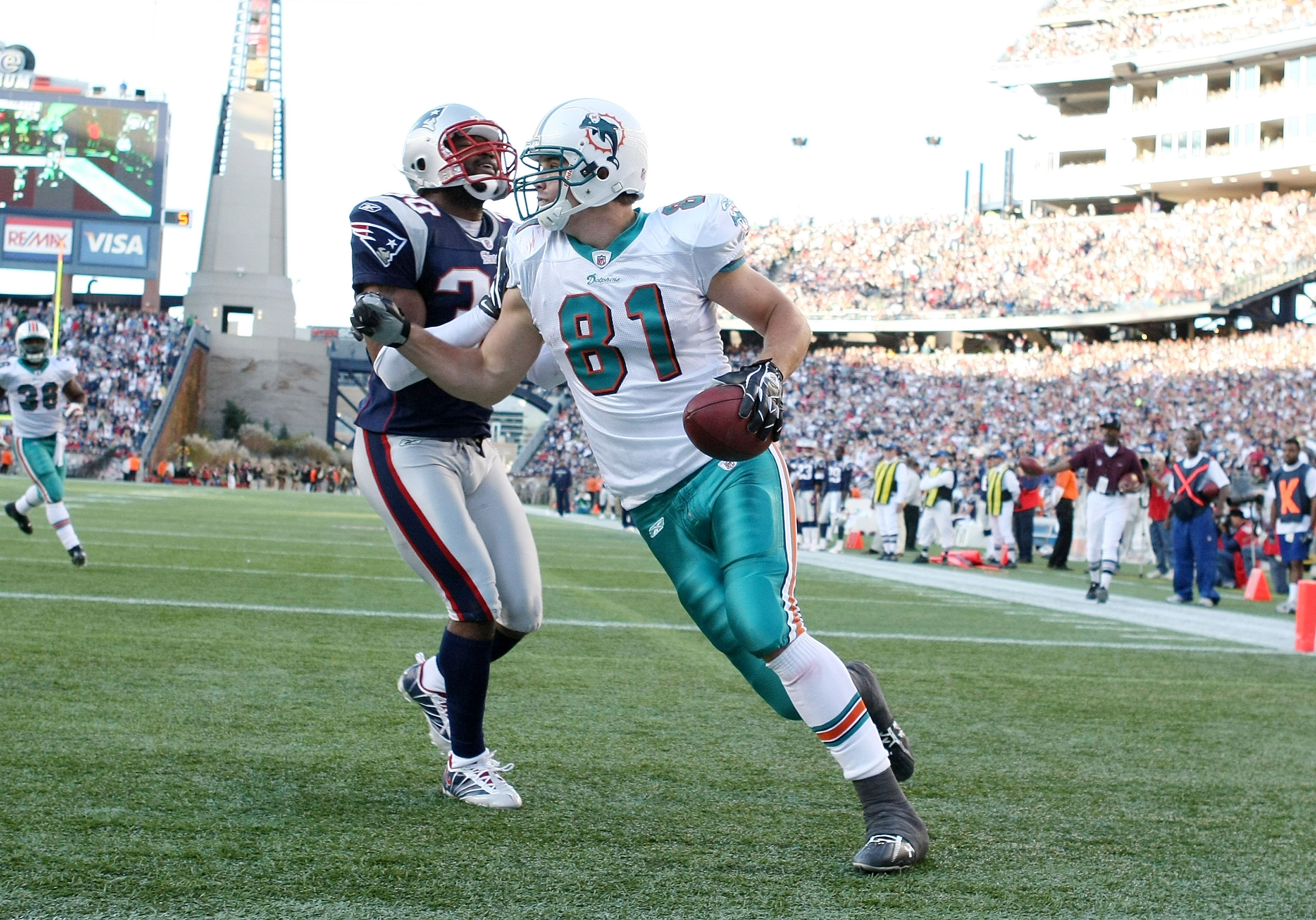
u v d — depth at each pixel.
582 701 16.36
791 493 10.65
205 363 193.25
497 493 12.84
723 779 12.41
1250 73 160.38
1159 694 19.03
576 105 10.22
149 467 150.12
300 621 22.64
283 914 8.00
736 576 10.02
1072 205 185.38
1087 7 175.62
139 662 17.17
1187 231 150.38
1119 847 10.45
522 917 8.12
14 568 28.81
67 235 151.12
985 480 55.59
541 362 12.25
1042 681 19.86
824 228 175.00
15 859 8.83
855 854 9.88
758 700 16.88
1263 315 138.38
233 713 14.32
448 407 12.20
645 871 9.27
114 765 11.65
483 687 11.45
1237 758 14.40
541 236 10.62
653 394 10.50
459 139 12.22
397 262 12.06
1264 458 73.75
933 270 164.38
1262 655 24.84
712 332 10.66
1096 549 37.16
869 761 9.89
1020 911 8.67
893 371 151.00
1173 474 39.47
